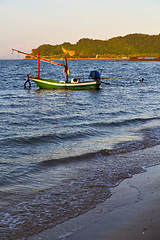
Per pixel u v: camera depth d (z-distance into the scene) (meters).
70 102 21.89
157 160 8.22
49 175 7.03
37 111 17.48
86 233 4.27
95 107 19.14
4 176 6.84
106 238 4.09
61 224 4.61
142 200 5.35
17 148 9.41
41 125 13.26
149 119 14.67
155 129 12.46
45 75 59.16
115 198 5.58
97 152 8.95
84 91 29.98
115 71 74.19
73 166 7.73
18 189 6.12
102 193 5.87
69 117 15.16
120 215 4.78
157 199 5.36
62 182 6.56
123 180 6.63
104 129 12.45
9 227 4.53
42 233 4.35
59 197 5.70
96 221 4.62
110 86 36.44
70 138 10.83
